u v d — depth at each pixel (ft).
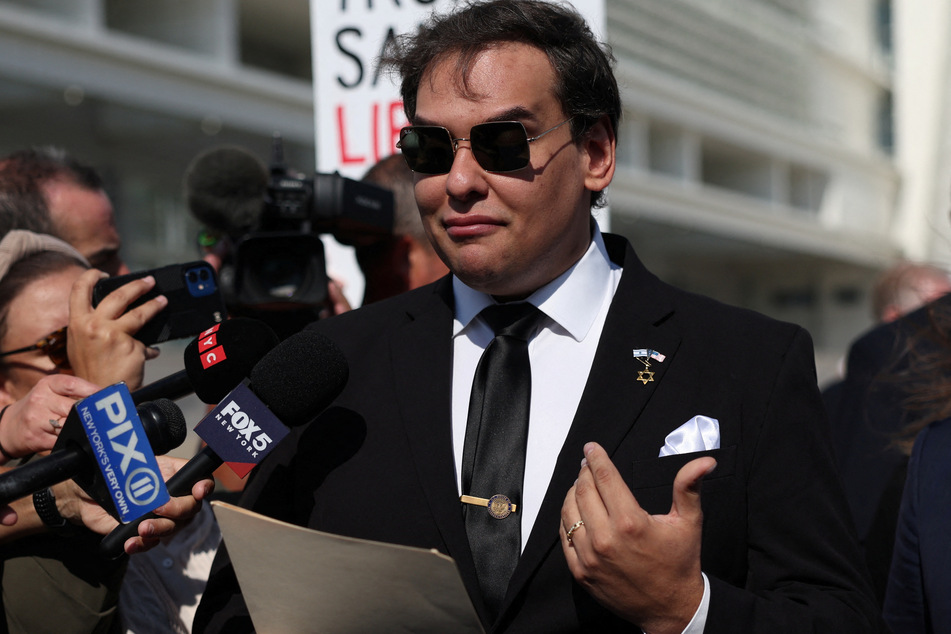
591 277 5.79
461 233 5.33
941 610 5.71
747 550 5.23
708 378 5.39
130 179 44.88
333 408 5.76
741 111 82.28
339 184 8.31
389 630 4.77
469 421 5.52
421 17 9.64
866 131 108.37
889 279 15.17
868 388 9.37
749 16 84.79
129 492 4.78
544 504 5.13
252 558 4.67
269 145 47.55
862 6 105.50
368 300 9.10
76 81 34.86
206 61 42.19
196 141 44.83
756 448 5.21
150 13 46.24
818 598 4.91
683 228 78.02
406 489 5.36
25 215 8.15
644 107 69.26
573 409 5.52
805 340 5.52
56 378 5.82
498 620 4.97
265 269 8.04
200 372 5.39
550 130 5.34
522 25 5.37
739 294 116.57
